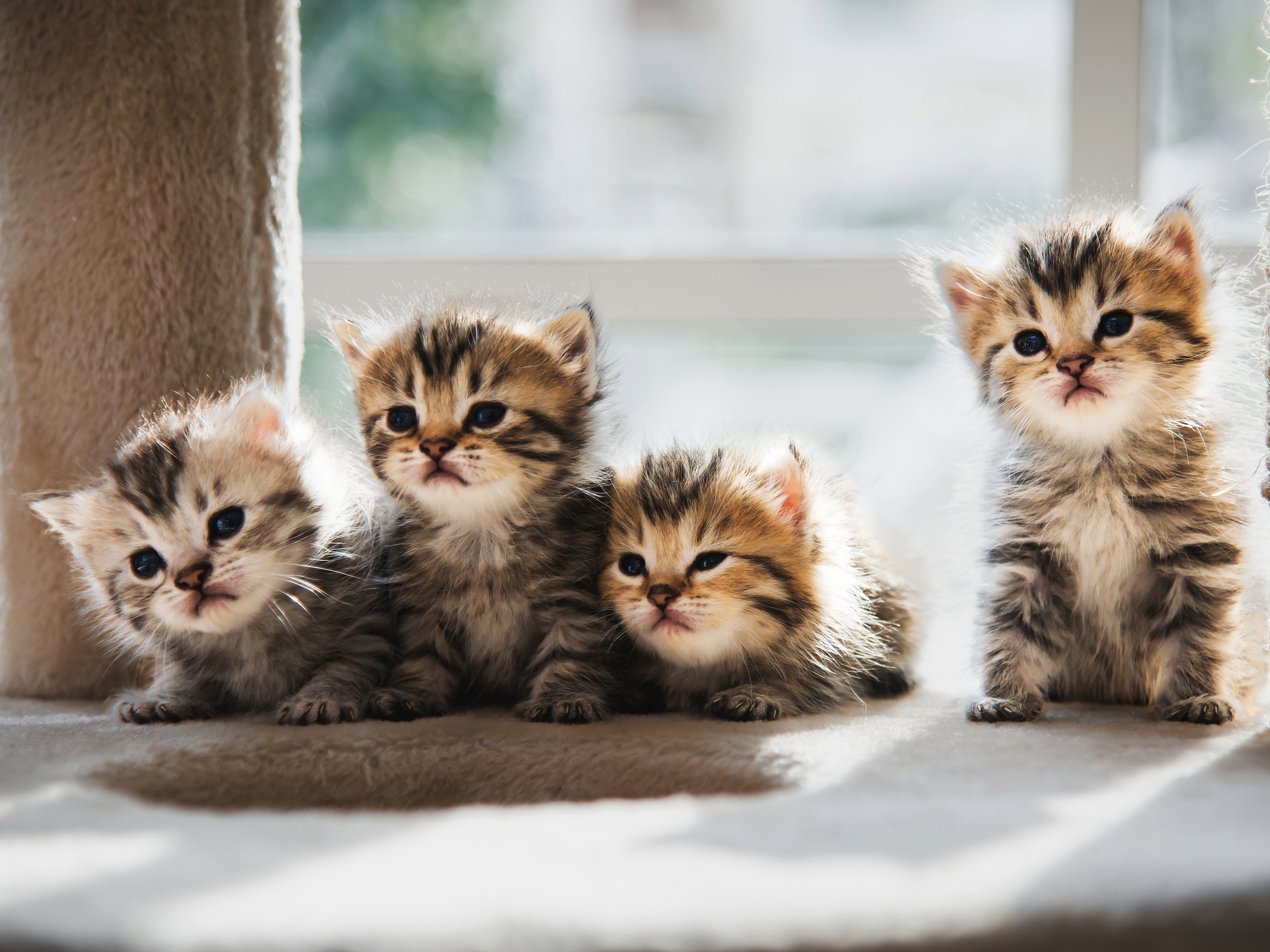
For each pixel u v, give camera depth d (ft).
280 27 2.18
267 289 2.19
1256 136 2.55
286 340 2.22
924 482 2.40
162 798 1.75
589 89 2.74
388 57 2.66
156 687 2.03
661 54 2.75
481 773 1.81
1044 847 1.54
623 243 2.70
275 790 1.79
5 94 2.11
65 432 2.13
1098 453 1.95
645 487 2.04
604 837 1.58
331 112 2.65
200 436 1.99
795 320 2.60
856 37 2.73
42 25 2.10
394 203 2.68
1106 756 1.75
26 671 2.14
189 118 2.12
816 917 1.46
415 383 1.99
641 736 1.84
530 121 2.72
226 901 1.48
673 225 2.76
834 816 1.60
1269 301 1.88
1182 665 1.93
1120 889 1.47
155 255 2.12
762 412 2.72
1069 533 1.97
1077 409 1.93
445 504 1.97
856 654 2.05
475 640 2.04
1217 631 1.92
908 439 2.58
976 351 2.04
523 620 2.03
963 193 2.70
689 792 1.76
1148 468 1.94
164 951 1.38
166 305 2.12
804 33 2.74
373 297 2.58
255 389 2.03
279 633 1.99
